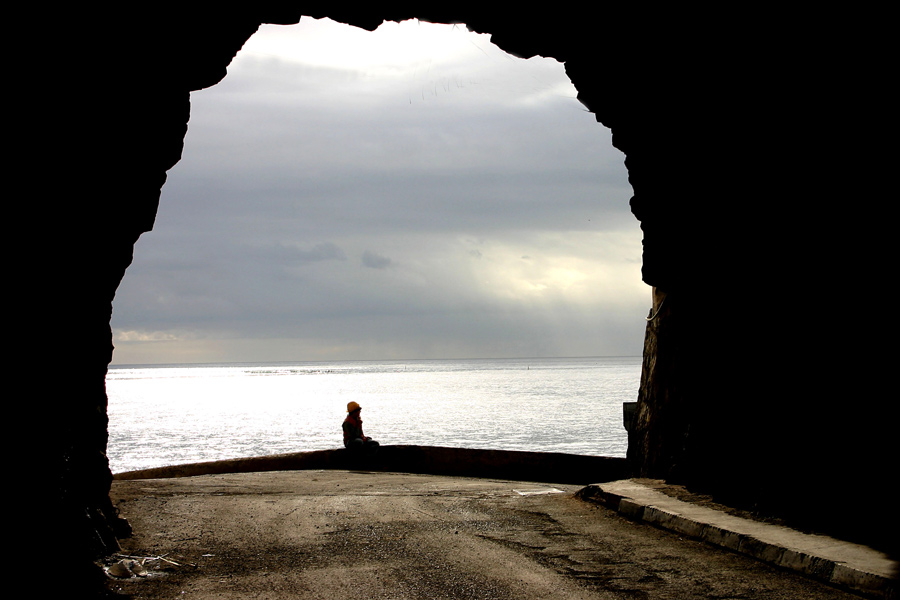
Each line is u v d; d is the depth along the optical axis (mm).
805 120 7965
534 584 6367
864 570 6109
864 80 7109
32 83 5625
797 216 8312
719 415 9898
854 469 7379
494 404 69375
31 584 5621
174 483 13859
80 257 6836
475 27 10008
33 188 5816
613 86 10633
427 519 9648
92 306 7434
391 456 18953
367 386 126500
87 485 7422
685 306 11102
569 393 88312
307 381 166000
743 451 9258
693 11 8461
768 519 8328
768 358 8844
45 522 6031
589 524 9172
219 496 11828
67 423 6852
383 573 6777
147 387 141000
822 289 7934
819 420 7895
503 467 18156
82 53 6207
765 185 8820
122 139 7254
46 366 6270
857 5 6801
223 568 7027
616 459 17250
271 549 7855
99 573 6484
